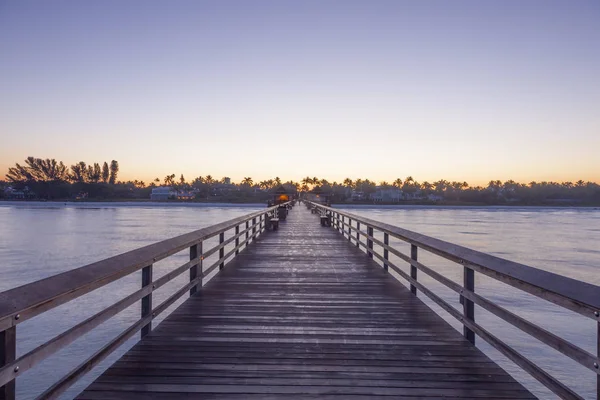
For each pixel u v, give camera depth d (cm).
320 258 937
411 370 325
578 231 5250
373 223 825
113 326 1112
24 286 207
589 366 205
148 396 277
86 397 274
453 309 408
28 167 16688
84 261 2355
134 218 6812
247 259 922
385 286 641
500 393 288
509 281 270
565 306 215
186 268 491
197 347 368
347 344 383
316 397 280
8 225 5162
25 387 785
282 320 457
